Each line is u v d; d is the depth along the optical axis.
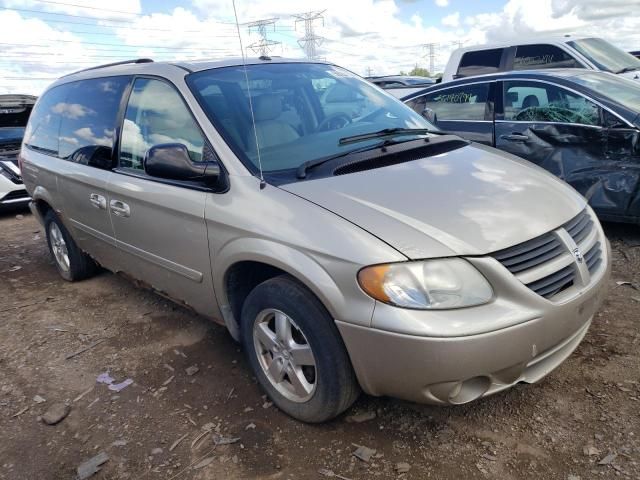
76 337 3.91
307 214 2.42
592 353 3.04
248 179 2.73
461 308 2.13
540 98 5.29
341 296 2.25
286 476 2.37
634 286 3.85
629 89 5.13
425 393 2.21
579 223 2.68
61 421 2.92
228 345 3.55
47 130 4.77
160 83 3.39
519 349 2.19
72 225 4.43
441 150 3.17
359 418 2.68
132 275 3.85
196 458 2.53
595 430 2.45
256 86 3.35
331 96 3.58
